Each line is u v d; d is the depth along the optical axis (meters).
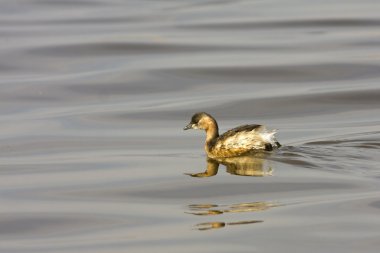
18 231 15.80
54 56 31.28
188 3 41.22
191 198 17.11
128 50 31.94
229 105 25.45
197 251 14.38
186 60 30.38
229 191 17.34
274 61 29.86
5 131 23.08
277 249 14.33
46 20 37.31
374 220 15.46
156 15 38.12
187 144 21.31
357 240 14.60
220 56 30.80
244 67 29.28
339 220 15.49
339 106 25.08
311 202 16.44
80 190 17.95
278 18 36.53
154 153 20.58
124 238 15.16
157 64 29.97
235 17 37.16
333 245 14.42
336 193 16.84
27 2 41.59
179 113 24.64
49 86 27.75
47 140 22.11
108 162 19.95
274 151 19.55
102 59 30.91
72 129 23.17
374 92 26.20
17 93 27.06
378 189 16.94
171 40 33.12
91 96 26.77
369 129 22.02
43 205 17.09
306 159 18.97
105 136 22.39
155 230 15.44
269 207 16.31
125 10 39.53
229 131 19.78
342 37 32.91
